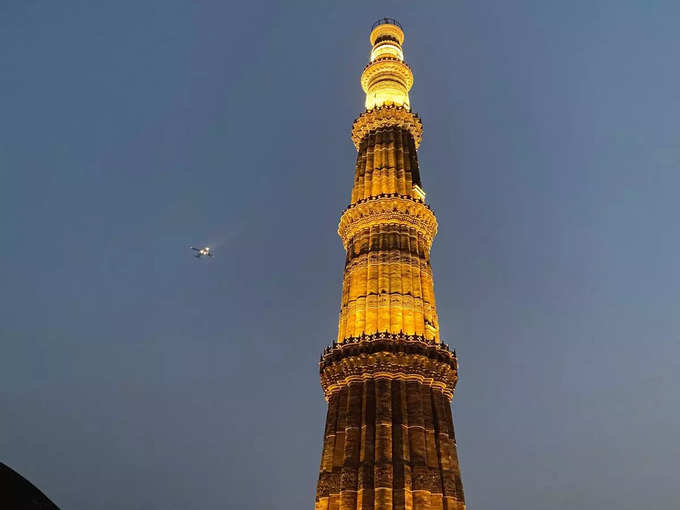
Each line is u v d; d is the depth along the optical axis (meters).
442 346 36.88
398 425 32.97
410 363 35.12
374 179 46.25
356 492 30.95
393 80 54.50
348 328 38.50
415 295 39.09
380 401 33.66
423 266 41.28
